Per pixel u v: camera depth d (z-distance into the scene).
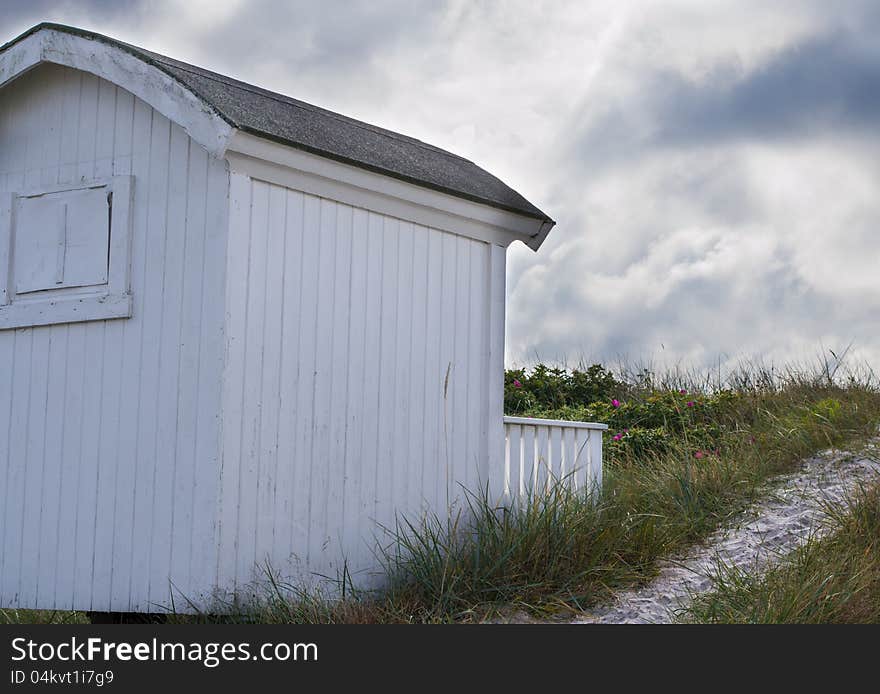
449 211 6.70
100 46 5.91
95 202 6.05
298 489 5.80
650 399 11.28
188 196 5.71
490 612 5.63
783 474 7.76
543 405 12.55
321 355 5.97
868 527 6.29
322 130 6.30
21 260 6.30
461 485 6.75
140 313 5.82
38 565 6.05
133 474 5.73
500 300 7.11
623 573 6.12
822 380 10.24
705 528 7.00
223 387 5.45
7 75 6.32
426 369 6.59
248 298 5.61
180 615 5.47
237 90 6.27
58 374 6.11
